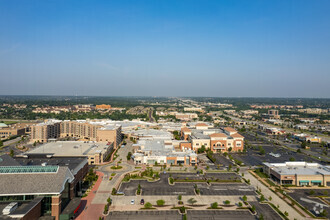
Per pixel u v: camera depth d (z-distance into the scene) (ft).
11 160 539.29
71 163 583.58
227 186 599.98
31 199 398.21
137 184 604.90
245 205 494.59
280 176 619.26
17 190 391.86
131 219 433.89
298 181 612.70
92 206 481.46
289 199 529.45
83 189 561.02
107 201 488.44
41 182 410.31
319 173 634.02
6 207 355.56
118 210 465.88
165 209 473.26
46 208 403.34
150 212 460.55
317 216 456.04
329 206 498.69
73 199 467.11
